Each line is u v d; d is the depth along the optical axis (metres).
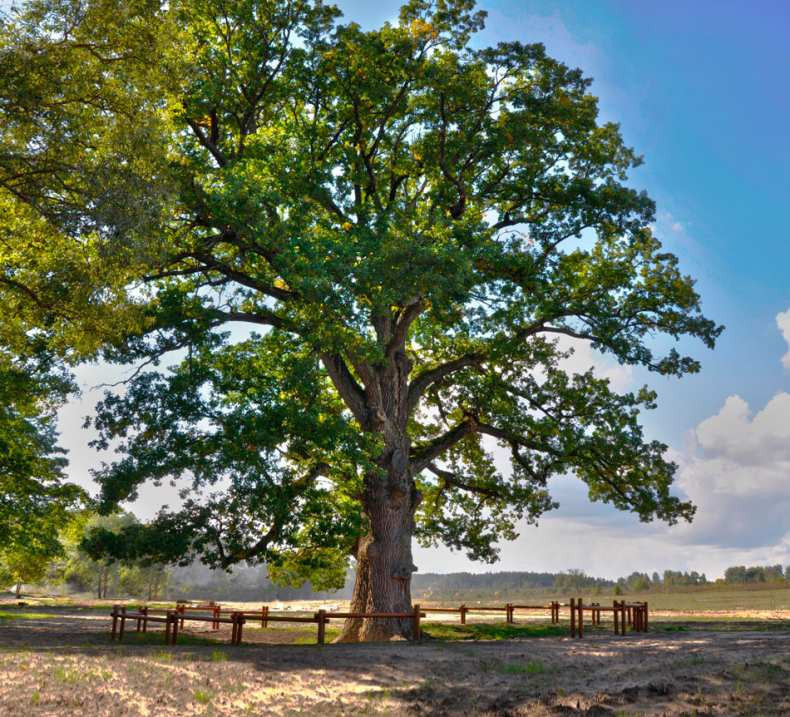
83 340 20.53
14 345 21.80
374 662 15.79
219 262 26.25
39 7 17.16
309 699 12.48
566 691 12.51
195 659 15.56
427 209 28.08
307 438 23.42
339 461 24.72
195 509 23.47
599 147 27.72
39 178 18.28
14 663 13.48
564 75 26.31
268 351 27.64
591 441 30.05
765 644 17.16
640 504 30.39
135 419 23.59
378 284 22.17
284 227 22.56
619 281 28.08
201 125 27.06
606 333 27.45
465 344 31.34
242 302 28.31
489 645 19.81
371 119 27.44
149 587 98.88
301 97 27.09
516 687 13.16
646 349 27.42
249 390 24.30
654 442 30.16
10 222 19.95
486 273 25.53
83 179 17.78
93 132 18.45
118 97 18.12
